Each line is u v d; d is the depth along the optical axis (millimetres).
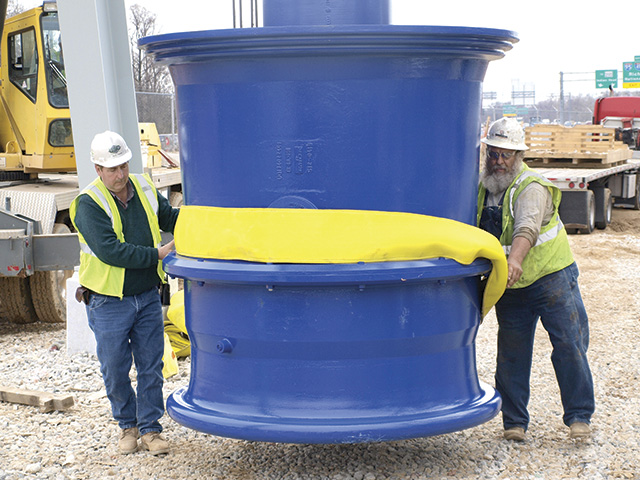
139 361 4590
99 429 5070
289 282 3592
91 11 6484
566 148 16969
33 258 7281
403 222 3660
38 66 9461
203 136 3832
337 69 3562
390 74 3598
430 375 3885
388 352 3770
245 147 3697
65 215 9117
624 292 9914
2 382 6145
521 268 4164
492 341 7508
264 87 3623
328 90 3582
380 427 3660
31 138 9758
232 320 3826
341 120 3600
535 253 4359
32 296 8234
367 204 3652
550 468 4289
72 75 6586
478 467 4301
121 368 4500
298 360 3754
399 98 3629
